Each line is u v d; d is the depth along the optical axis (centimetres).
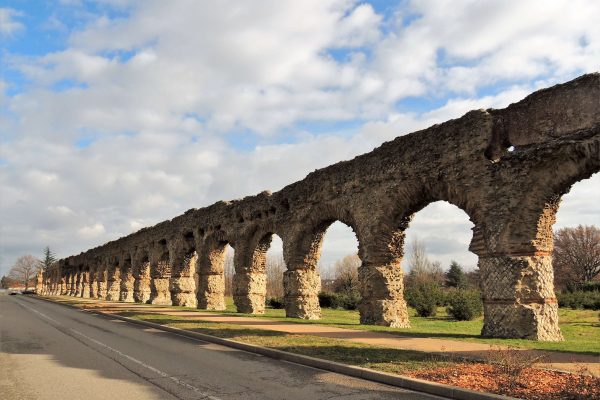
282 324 1936
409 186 1872
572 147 1351
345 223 2234
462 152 1664
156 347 1323
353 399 739
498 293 1480
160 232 4309
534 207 1455
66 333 1683
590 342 1365
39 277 12481
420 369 911
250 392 782
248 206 2998
